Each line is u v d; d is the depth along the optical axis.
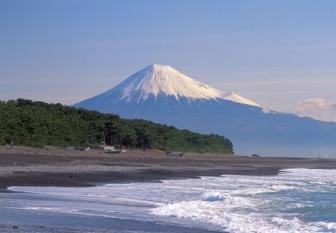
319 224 28.80
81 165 73.50
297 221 29.88
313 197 43.94
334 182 66.00
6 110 119.62
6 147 107.62
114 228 25.70
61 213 30.03
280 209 35.72
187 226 27.30
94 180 54.28
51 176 53.41
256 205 37.25
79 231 24.12
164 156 139.25
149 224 27.47
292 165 134.38
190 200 39.41
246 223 28.56
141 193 43.78
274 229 26.83
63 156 95.81
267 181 65.88
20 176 50.81
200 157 153.38
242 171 89.88
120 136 160.38
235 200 39.09
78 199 37.56
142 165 87.31
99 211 31.66
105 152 128.38
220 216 30.81
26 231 23.25
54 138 130.88
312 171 101.06
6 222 25.86
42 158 83.56
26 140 119.81
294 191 49.47
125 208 33.47
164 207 33.66
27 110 128.88
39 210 30.83
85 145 144.62
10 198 36.22
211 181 61.88
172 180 60.53
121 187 48.62
